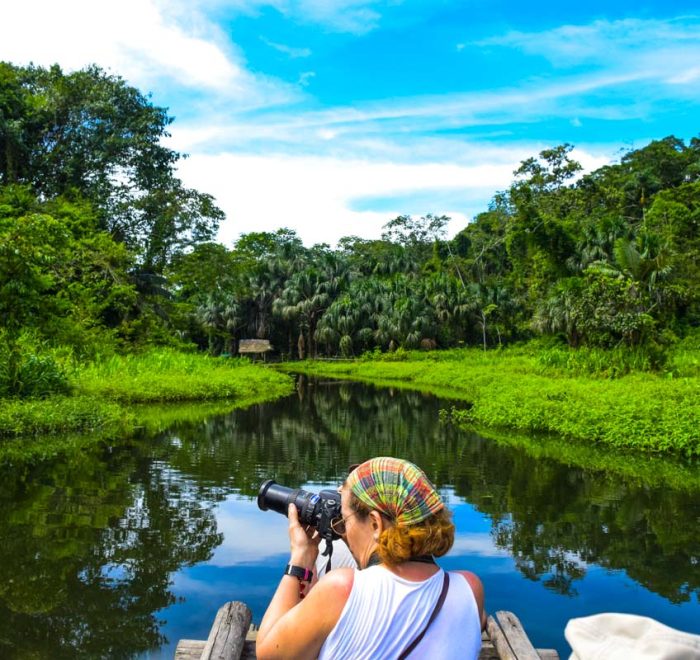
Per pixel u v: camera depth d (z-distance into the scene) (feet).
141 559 18.74
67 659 13.24
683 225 134.00
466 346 169.68
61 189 112.78
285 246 198.39
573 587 16.67
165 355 87.40
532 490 27.37
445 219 226.99
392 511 5.75
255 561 18.56
